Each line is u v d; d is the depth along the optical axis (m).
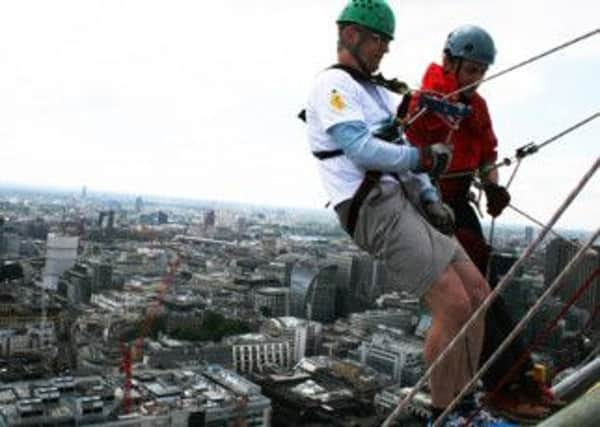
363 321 162.00
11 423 78.94
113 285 193.38
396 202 7.23
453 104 8.19
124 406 88.62
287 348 137.38
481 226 9.97
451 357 7.23
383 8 7.49
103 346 127.75
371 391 109.88
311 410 99.19
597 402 3.81
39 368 109.44
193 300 171.50
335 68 7.52
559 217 5.60
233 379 104.69
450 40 9.09
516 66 7.99
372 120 7.54
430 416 7.79
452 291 7.12
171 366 116.31
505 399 8.24
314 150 7.53
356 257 190.75
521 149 9.48
